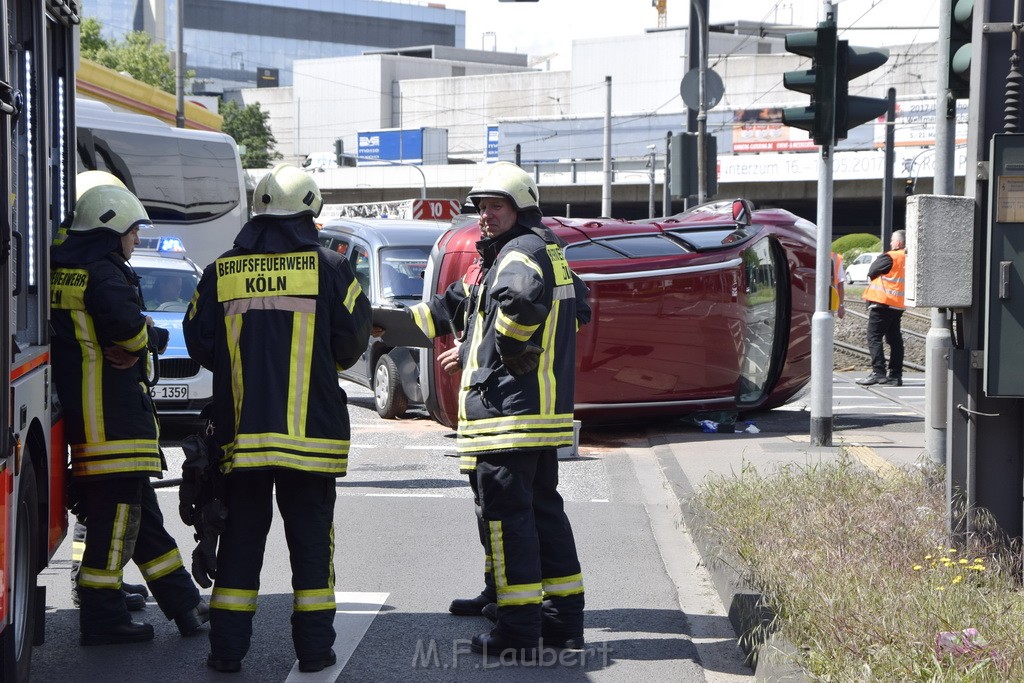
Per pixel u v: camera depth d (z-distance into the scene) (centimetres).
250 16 19038
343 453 622
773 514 891
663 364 1472
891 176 4784
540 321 612
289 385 609
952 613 608
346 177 11050
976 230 739
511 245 630
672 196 2025
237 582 618
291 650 663
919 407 1809
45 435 586
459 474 1248
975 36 749
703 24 2105
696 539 920
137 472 651
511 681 615
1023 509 751
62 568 849
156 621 718
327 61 15562
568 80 14088
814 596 652
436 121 14988
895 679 532
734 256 1508
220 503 611
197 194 2764
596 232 1484
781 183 9381
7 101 486
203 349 621
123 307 631
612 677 624
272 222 621
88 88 3288
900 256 2083
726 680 622
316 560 623
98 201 652
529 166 10294
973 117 748
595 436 1516
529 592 641
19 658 551
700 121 2048
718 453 1309
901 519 824
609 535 967
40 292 599
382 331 707
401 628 707
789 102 11506
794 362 1627
